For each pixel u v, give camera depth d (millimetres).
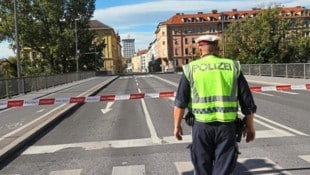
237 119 4980
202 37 5016
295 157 8195
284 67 40969
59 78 48531
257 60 65625
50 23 85062
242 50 67375
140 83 47594
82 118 15820
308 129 11250
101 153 9305
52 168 8156
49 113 16875
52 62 88562
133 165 8078
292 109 16094
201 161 4949
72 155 9250
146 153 9086
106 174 7520
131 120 14633
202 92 4852
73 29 86375
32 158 9148
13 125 13992
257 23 66875
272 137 10250
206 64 4906
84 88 38625
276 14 66438
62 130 12945
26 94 31219
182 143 9969
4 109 19891
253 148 9094
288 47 66250
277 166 7578
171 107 18594
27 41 83188
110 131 12281
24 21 81375
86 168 8023
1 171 8125
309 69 35312
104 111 17953
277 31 66438
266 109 16297
